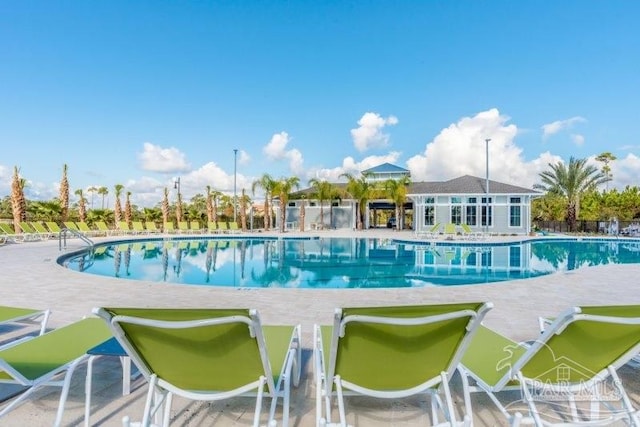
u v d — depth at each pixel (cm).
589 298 613
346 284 1064
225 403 263
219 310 173
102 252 1689
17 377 214
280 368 232
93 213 3100
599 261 1509
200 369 200
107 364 327
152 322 177
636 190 3522
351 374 207
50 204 2684
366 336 190
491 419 243
